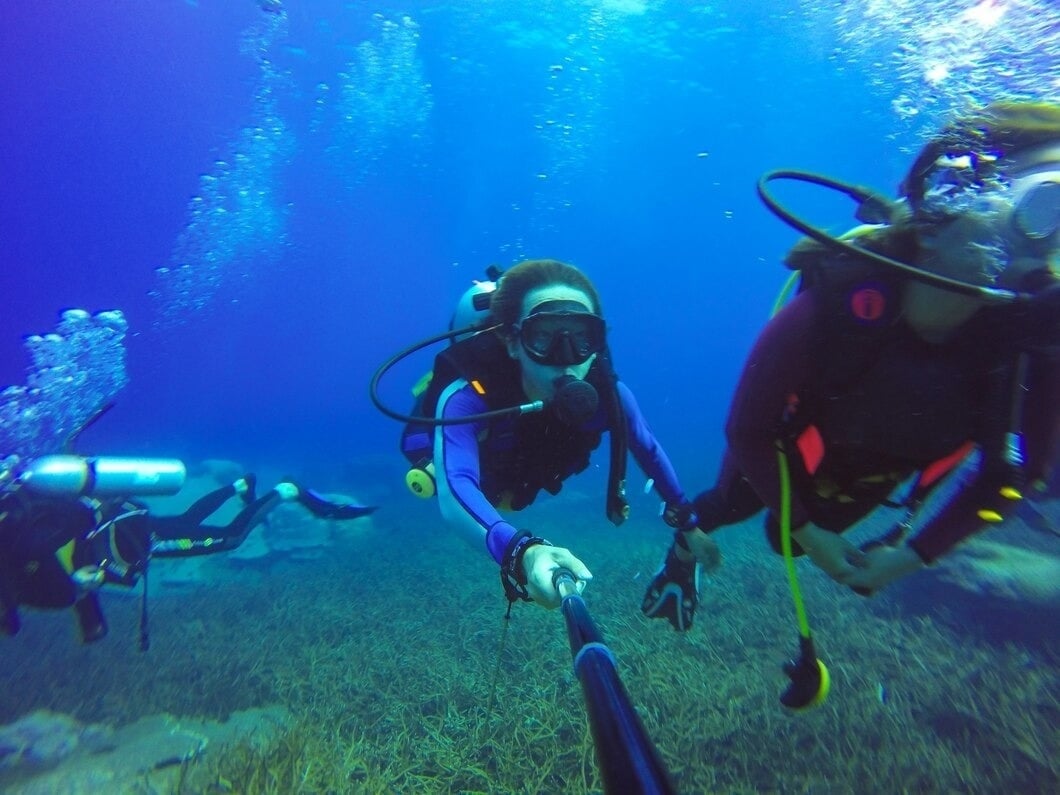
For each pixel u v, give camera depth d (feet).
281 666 20.72
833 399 5.67
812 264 5.56
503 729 15.75
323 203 174.40
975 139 4.69
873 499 6.55
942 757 13.65
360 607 25.94
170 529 18.85
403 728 16.21
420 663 19.97
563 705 16.60
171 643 23.62
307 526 37.52
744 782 13.39
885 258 4.79
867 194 5.60
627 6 76.69
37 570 12.79
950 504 5.68
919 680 16.90
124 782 14.33
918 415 5.48
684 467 66.69
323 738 15.76
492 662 19.57
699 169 149.07
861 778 13.25
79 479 13.34
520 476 8.55
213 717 18.22
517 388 7.90
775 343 5.56
